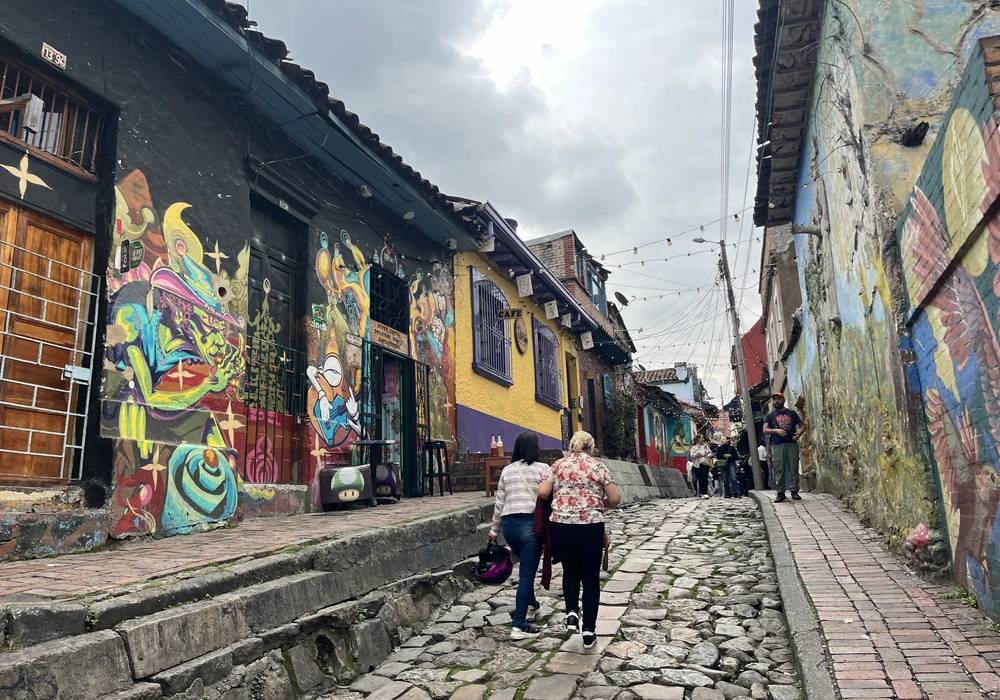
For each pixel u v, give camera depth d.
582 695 4.18
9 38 5.44
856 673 3.90
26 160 5.59
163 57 6.88
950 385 4.98
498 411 14.05
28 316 5.46
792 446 11.05
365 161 9.23
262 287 8.21
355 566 5.33
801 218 11.58
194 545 5.39
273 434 7.96
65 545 5.09
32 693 2.88
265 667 4.05
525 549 5.63
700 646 4.87
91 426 5.72
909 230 5.48
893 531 6.68
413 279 11.41
